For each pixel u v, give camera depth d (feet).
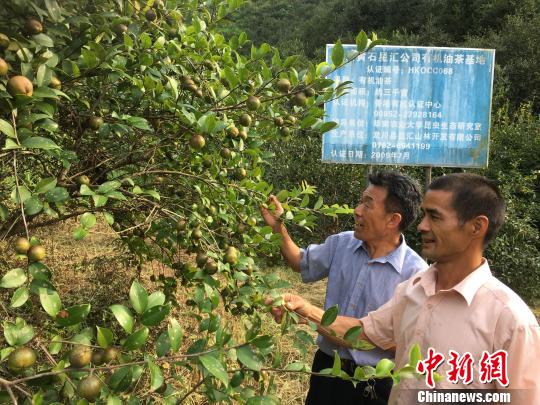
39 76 4.29
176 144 6.72
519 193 24.85
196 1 7.20
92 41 5.04
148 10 5.98
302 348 5.29
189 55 6.59
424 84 18.07
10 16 4.35
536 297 20.66
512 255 20.10
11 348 3.59
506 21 49.06
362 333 6.64
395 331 6.28
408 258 7.75
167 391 4.71
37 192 4.23
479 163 18.43
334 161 18.26
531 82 38.68
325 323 4.87
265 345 4.19
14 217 5.58
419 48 17.89
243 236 6.42
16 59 4.45
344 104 18.03
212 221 6.39
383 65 17.92
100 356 3.61
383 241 7.64
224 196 6.43
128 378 3.69
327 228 24.49
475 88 18.15
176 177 6.93
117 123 5.67
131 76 5.78
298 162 26.35
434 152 18.37
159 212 6.68
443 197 5.17
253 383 10.24
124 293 10.98
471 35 52.49
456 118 18.25
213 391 4.30
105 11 5.31
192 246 6.71
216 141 6.28
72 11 5.01
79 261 13.74
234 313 6.03
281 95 6.07
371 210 7.45
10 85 4.00
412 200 7.43
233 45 7.11
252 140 6.92
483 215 5.09
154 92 5.60
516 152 26.02
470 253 5.24
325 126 6.69
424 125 18.24
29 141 4.07
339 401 7.49
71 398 3.80
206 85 6.35
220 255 5.68
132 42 5.41
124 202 6.81
